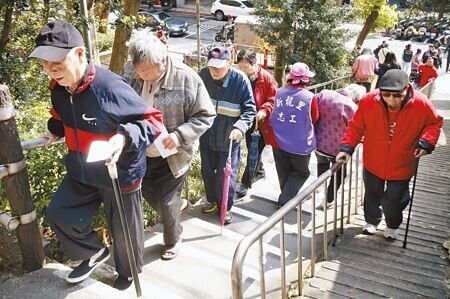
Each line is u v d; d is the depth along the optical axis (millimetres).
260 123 4359
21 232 2338
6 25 5656
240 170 5098
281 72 12227
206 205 4047
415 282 3111
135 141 2078
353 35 12273
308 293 2941
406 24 25047
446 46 21344
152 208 3418
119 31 7922
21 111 4641
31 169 2977
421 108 3186
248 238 2045
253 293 2900
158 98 2768
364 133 3480
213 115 2889
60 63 1986
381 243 3727
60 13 6043
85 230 2359
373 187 3613
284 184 4332
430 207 4535
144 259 3141
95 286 2334
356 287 3029
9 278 2369
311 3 11852
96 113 2137
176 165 2887
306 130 3977
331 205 4418
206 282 2930
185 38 23000
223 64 3457
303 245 3631
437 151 7266
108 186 2277
